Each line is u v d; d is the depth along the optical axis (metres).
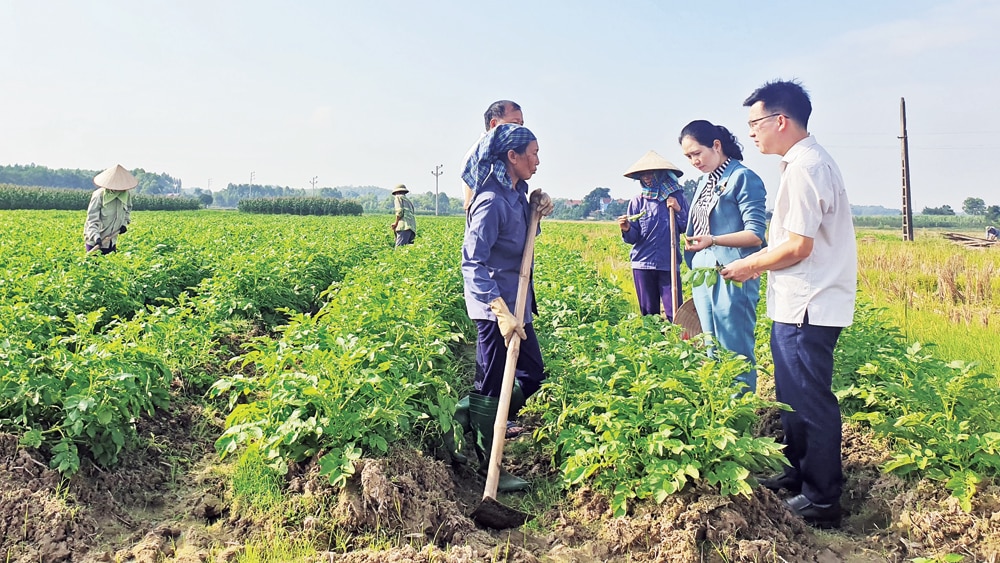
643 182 7.86
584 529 4.07
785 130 4.17
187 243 15.47
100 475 4.41
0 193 54.59
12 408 4.50
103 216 10.70
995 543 3.68
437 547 3.84
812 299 4.07
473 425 4.89
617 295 9.37
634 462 4.12
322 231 24.75
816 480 4.17
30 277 7.99
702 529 3.78
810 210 3.97
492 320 4.62
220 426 5.66
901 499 4.18
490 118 5.25
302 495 4.06
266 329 9.18
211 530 4.06
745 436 4.08
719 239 5.30
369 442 4.15
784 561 3.61
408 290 7.86
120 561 3.68
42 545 3.68
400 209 16.91
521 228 4.75
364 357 4.71
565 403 4.86
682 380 4.41
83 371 4.57
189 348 6.45
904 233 35.66
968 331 8.16
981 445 4.05
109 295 8.54
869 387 5.15
